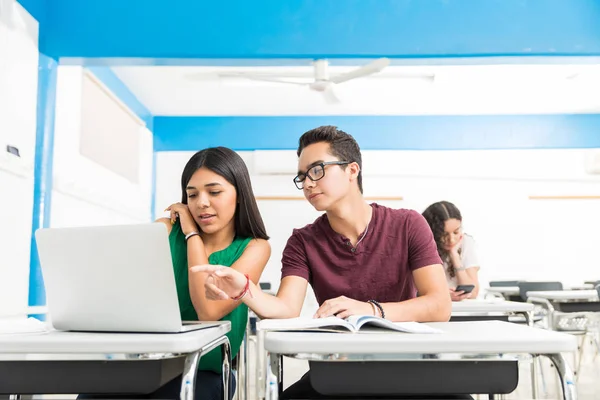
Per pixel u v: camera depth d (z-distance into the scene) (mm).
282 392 1220
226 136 7016
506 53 3750
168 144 6996
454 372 958
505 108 6770
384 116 7035
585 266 7176
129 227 1028
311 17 3799
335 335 958
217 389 1347
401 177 7148
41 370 981
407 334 969
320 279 1545
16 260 3156
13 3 3164
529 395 3146
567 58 3842
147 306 1044
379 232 1520
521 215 7160
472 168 7086
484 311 2180
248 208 1573
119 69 5387
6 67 3064
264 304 1329
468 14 3785
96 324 1087
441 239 3047
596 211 7215
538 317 3496
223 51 3758
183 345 936
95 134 5078
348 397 1059
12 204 3131
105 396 1146
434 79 5672
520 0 3781
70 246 1067
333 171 1448
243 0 3799
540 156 7090
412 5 3805
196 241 1489
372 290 1518
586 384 3502
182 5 3771
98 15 3727
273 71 5391
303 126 7012
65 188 4152
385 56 3785
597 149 7012
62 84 4098
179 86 5922
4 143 3020
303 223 7137
